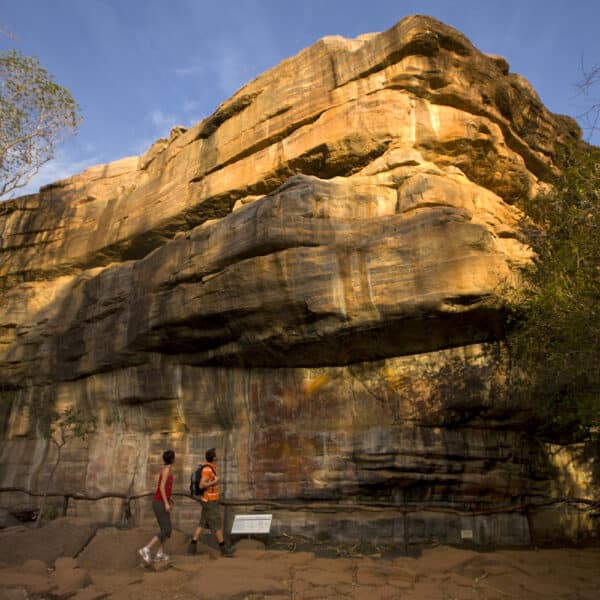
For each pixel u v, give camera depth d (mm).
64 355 15617
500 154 13000
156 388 13031
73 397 15258
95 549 8211
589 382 8984
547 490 11734
